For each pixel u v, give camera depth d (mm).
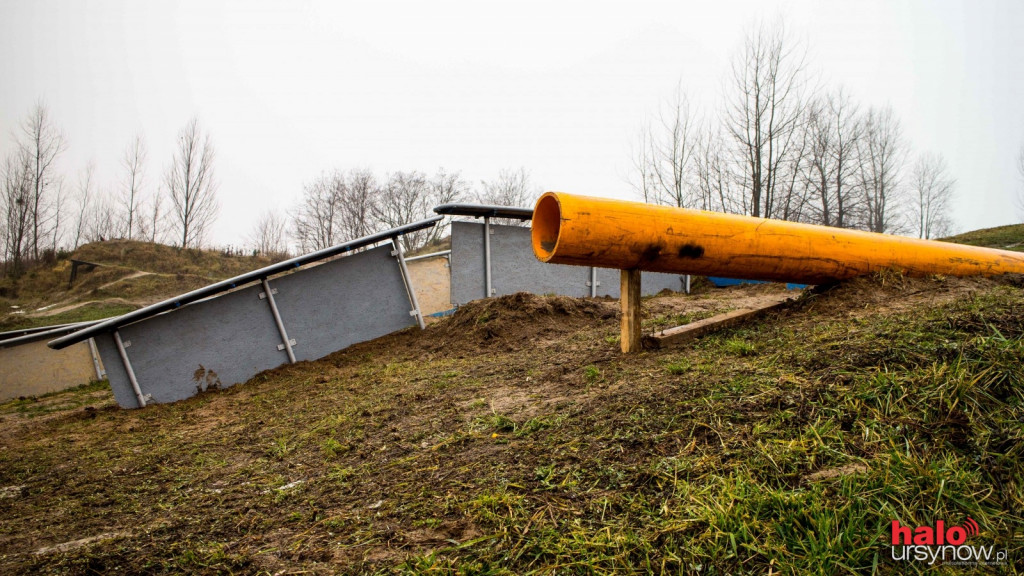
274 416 5504
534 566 2084
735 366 3686
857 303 4695
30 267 46312
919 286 4938
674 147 28453
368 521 2650
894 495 2158
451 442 3490
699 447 2709
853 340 3625
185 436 5410
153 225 49938
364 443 3906
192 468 4207
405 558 2262
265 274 7691
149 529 3000
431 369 6199
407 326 8789
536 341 6555
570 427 3275
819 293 5141
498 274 9258
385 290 8703
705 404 3119
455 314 8336
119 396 7418
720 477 2408
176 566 2461
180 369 7621
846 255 4965
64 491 4043
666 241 4145
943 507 2094
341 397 5707
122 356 7391
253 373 7914
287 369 7879
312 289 8281
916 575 1832
